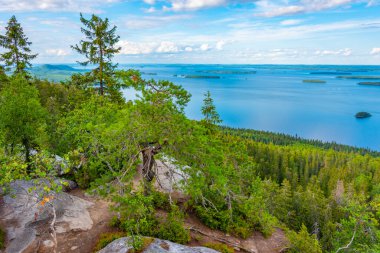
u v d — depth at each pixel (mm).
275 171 80875
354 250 19875
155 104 11859
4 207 13195
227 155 16297
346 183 65000
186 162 12688
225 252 13430
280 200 42312
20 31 31344
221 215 16641
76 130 17641
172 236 13352
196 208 17297
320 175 77125
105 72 25891
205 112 18234
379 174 74000
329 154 99250
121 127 11797
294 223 42500
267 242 16984
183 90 12203
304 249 15930
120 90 26547
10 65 30500
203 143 12867
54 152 18203
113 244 11195
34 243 11773
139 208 10953
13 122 15602
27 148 16547
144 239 11430
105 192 12055
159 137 11914
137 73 12102
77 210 14703
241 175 17188
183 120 11828
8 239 11547
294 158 94188
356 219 19891
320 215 41969
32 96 17141
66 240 12438
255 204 17797
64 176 19141
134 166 12680
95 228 13742
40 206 13703
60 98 39438
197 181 12508
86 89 25766
